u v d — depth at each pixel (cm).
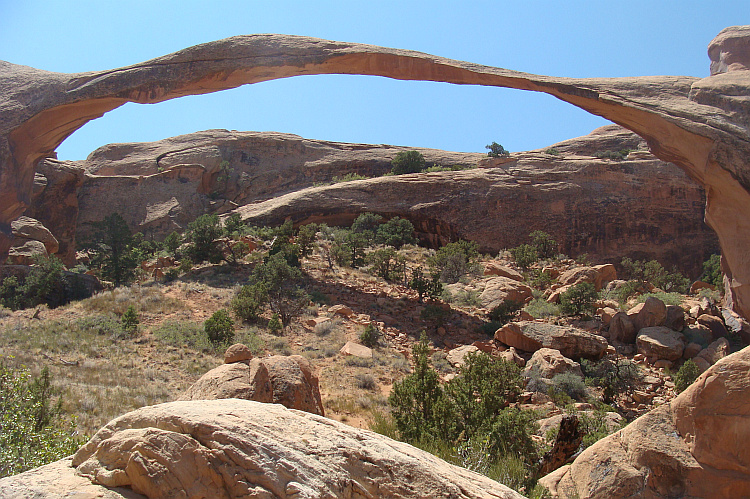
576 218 5100
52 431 891
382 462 423
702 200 5153
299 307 2350
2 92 2644
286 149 7162
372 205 5206
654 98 2372
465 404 1202
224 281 2803
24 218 3800
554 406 1667
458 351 2122
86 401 1317
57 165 4797
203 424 412
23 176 2688
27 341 1789
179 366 1716
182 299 2461
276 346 1967
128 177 6134
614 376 1922
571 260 4241
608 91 2428
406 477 424
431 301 2767
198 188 6328
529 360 2078
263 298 2369
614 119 2469
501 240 5025
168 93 2591
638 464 641
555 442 907
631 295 3192
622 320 2403
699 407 617
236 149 7050
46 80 2653
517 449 1030
